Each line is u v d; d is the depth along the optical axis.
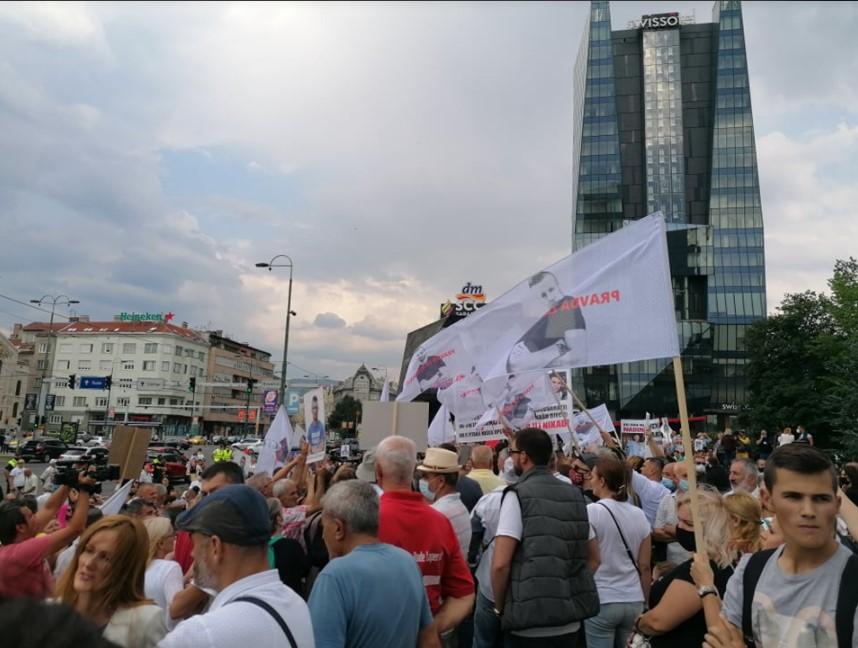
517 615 3.78
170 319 118.56
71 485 4.29
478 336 5.18
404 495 3.68
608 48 112.06
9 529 4.25
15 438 68.56
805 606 2.18
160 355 107.56
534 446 4.26
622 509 4.75
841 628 2.10
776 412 55.91
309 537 5.10
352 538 3.02
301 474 7.33
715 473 6.80
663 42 111.44
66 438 59.56
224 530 2.27
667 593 3.08
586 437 13.12
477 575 4.95
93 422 102.44
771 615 2.24
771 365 58.72
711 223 100.88
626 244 4.38
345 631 2.73
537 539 3.88
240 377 130.88
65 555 4.71
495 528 4.93
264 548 2.37
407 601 2.90
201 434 116.38
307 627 2.30
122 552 2.76
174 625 3.37
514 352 4.90
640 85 111.25
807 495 2.21
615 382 96.69
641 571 4.70
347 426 94.44
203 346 118.62
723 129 104.69
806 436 24.39
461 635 5.84
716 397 94.69
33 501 5.09
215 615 2.11
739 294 97.56
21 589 3.76
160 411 104.94
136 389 106.19
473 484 6.23
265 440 9.41
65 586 2.78
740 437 26.20
